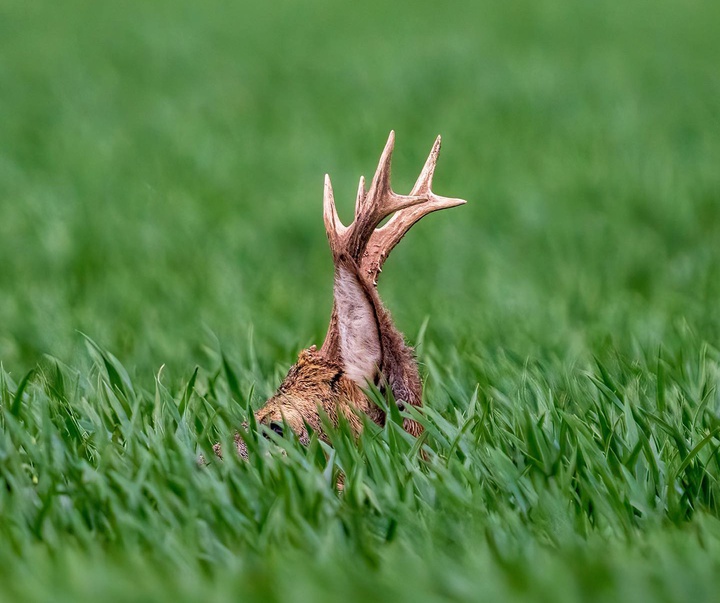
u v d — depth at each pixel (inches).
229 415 428.8
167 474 396.2
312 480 385.1
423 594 314.3
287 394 437.1
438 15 2529.5
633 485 397.1
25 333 708.0
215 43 2272.4
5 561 347.3
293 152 1428.4
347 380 430.9
